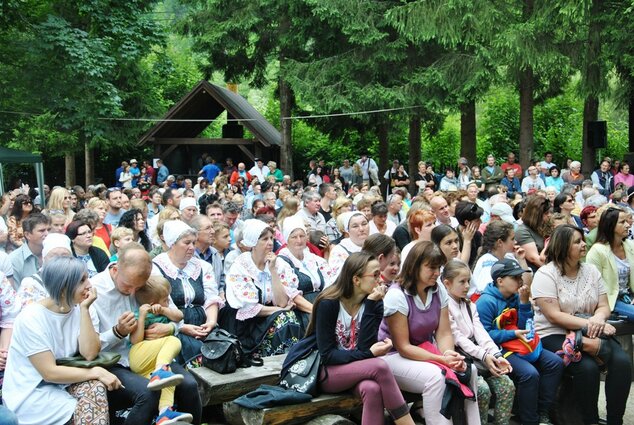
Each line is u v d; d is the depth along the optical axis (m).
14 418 4.04
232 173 22.91
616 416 5.73
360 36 21.06
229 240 7.20
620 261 6.65
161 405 4.47
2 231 6.90
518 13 20.31
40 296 5.13
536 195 7.22
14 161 17.05
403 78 21.69
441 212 7.95
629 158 20.22
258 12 23.55
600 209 7.78
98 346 4.46
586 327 5.67
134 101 27.77
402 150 32.00
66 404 4.27
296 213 9.17
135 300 4.93
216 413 5.50
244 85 56.12
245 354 5.58
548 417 5.62
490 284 5.74
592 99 20.83
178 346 4.75
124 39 22.00
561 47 19.19
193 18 24.66
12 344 4.35
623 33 17.89
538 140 29.06
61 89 21.23
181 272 5.77
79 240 6.57
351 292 4.85
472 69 20.33
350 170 24.14
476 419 4.91
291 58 24.77
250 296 5.80
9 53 21.16
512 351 5.50
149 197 11.44
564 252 5.83
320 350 4.82
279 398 4.68
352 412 5.18
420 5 19.84
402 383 5.03
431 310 5.16
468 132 22.61
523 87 20.73
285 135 25.94
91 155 29.42
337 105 21.42
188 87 36.25
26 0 20.92
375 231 8.52
